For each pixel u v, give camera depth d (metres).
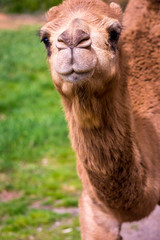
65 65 4.84
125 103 5.93
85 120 5.50
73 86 5.15
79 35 4.84
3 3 57.06
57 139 15.14
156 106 7.22
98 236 6.63
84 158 5.86
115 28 5.45
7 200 11.20
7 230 9.82
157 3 8.08
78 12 5.55
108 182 5.92
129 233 9.71
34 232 9.73
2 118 17.81
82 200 6.90
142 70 7.54
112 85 5.48
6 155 13.84
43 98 20.94
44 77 25.31
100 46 5.24
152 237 9.52
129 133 5.91
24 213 10.60
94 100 5.38
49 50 5.71
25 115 18.14
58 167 13.09
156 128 7.02
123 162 5.87
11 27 47.47
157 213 10.50
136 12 8.20
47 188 11.84
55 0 6.69
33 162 13.52
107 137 5.70
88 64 4.84
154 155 6.66
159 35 7.81
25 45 36.22
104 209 6.50
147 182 6.20
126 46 7.68
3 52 33.06
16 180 12.28
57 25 5.55
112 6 6.49
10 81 24.70
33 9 55.53
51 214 10.38
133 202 6.10
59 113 17.69
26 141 14.85
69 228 9.84
